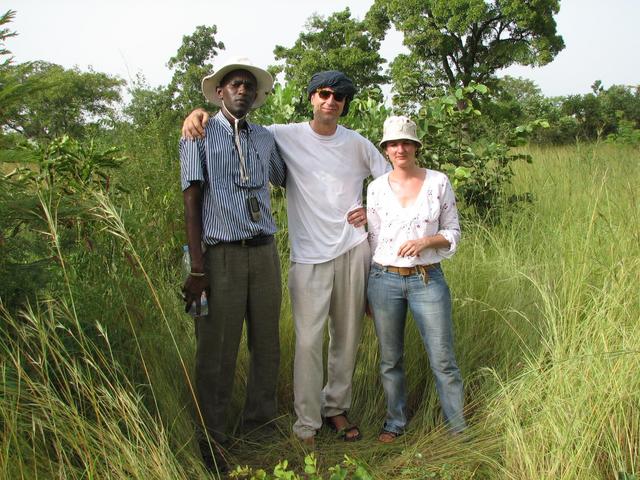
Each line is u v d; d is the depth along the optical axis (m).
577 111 30.25
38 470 2.37
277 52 37.34
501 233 5.43
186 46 32.12
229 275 2.97
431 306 3.18
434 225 3.20
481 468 2.95
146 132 4.71
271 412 3.39
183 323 3.63
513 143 6.24
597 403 2.73
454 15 28.97
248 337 3.29
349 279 3.29
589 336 3.24
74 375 2.51
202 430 3.17
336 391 3.44
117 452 2.41
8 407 2.42
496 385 3.44
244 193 2.97
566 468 2.58
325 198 3.22
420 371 3.79
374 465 3.11
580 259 3.96
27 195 2.88
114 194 4.05
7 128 2.94
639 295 3.39
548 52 29.97
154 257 3.88
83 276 3.19
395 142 3.17
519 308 3.89
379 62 35.06
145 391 3.03
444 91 6.96
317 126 3.24
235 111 2.96
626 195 5.19
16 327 2.47
